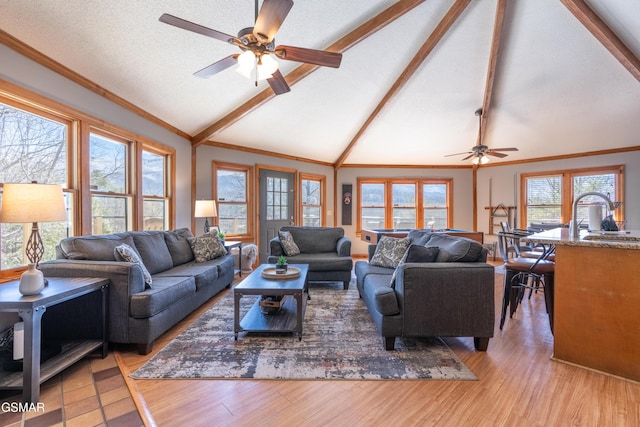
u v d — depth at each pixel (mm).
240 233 5680
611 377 1879
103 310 2137
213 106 4133
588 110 4664
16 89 2201
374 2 2857
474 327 2170
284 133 5453
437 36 3289
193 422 1481
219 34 1975
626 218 5418
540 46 3523
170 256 3369
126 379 1854
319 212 7094
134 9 2396
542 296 3754
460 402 1639
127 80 3105
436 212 7324
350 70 3939
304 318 2867
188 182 4805
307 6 2750
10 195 1668
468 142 6125
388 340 2225
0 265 2211
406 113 5141
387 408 1590
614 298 1894
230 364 2027
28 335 1579
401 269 2205
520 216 6609
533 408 1586
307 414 1544
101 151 3197
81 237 2477
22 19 2119
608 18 2957
